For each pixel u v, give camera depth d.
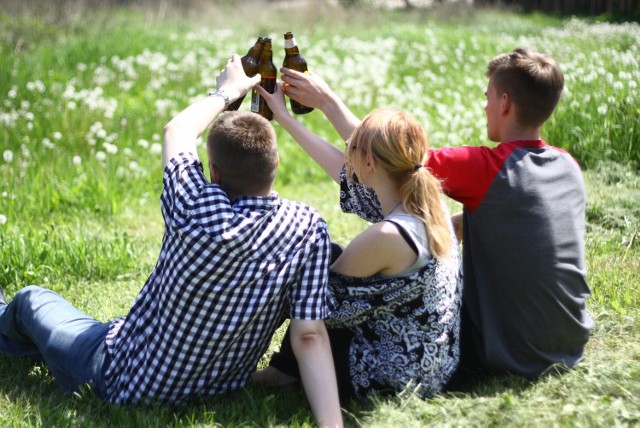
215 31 15.62
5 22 14.34
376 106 8.53
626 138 6.35
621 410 2.71
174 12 19.42
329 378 2.72
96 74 10.52
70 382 3.05
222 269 2.68
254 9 19.73
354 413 2.88
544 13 23.39
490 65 3.22
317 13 18.88
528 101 3.09
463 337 3.20
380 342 2.94
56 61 11.58
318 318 2.76
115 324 3.04
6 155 6.16
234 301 2.73
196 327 2.75
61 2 16.77
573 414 2.71
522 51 3.16
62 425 2.83
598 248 4.66
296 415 2.85
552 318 3.04
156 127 8.12
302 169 7.13
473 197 3.07
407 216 2.81
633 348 3.30
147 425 2.74
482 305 3.09
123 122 7.99
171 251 2.76
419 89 8.87
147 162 7.09
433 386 2.97
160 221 6.01
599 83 7.32
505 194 3.03
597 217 5.20
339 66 10.59
